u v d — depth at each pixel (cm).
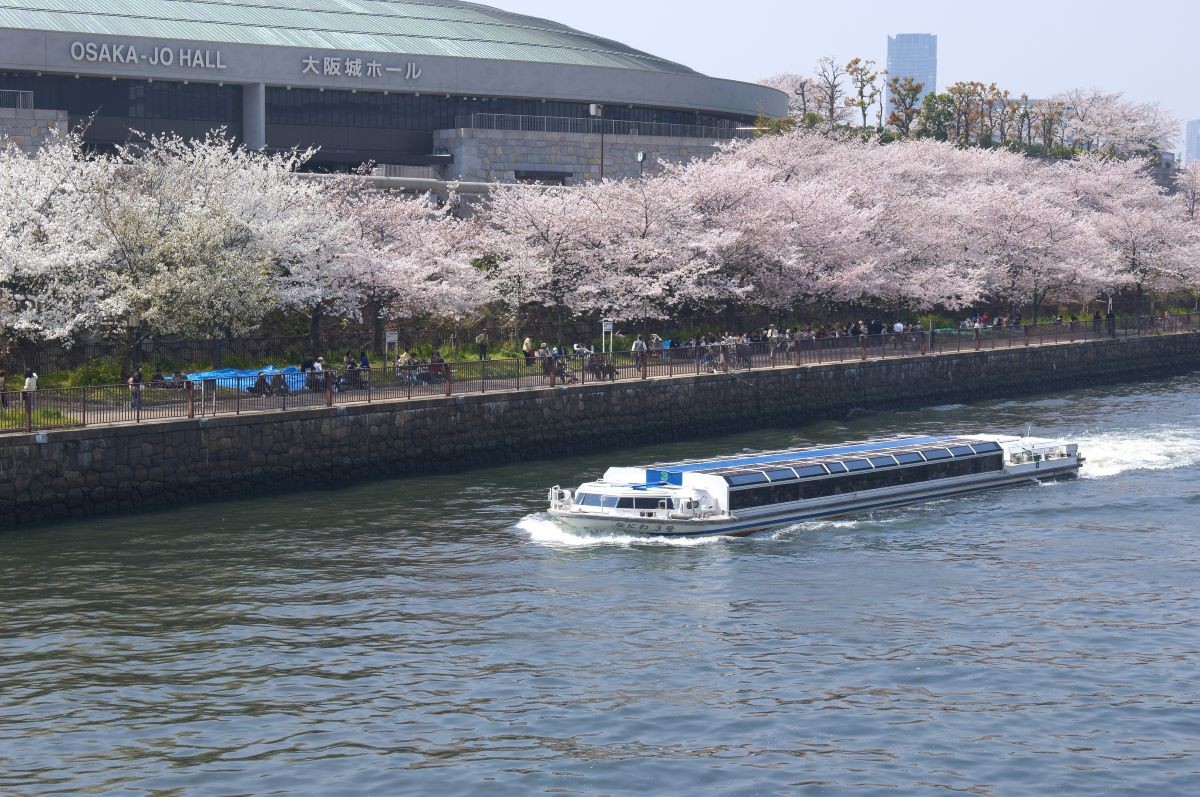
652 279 7844
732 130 11738
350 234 7144
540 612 3903
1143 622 3825
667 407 6900
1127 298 12756
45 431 4834
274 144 9606
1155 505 5369
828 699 3256
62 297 5922
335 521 4959
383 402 5809
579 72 10681
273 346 6956
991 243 10538
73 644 3594
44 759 2920
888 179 10488
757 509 4928
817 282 8688
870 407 8125
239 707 3203
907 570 4397
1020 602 4028
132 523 4881
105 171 6406
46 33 8638
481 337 7562
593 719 3136
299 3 10731
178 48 9050
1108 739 3023
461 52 10525
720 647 3616
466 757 2936
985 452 5725
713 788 2788
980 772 2858
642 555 4547
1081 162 14400
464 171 9881
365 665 3472
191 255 6206
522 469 6072
